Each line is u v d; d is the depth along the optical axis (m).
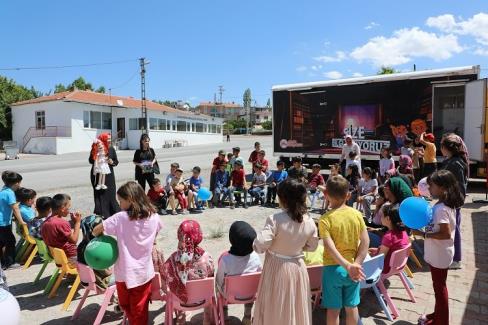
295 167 9.84
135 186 3.43
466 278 4.95
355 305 3.23
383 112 12.22
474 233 6.92
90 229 4.07
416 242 6.21
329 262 3.21
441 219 3.46
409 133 11.78
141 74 35.84
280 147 14.48
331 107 13.22
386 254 4.05
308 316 3.06
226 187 9.93
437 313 3.53
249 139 58.19
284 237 3.02
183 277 3.36
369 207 8.06
